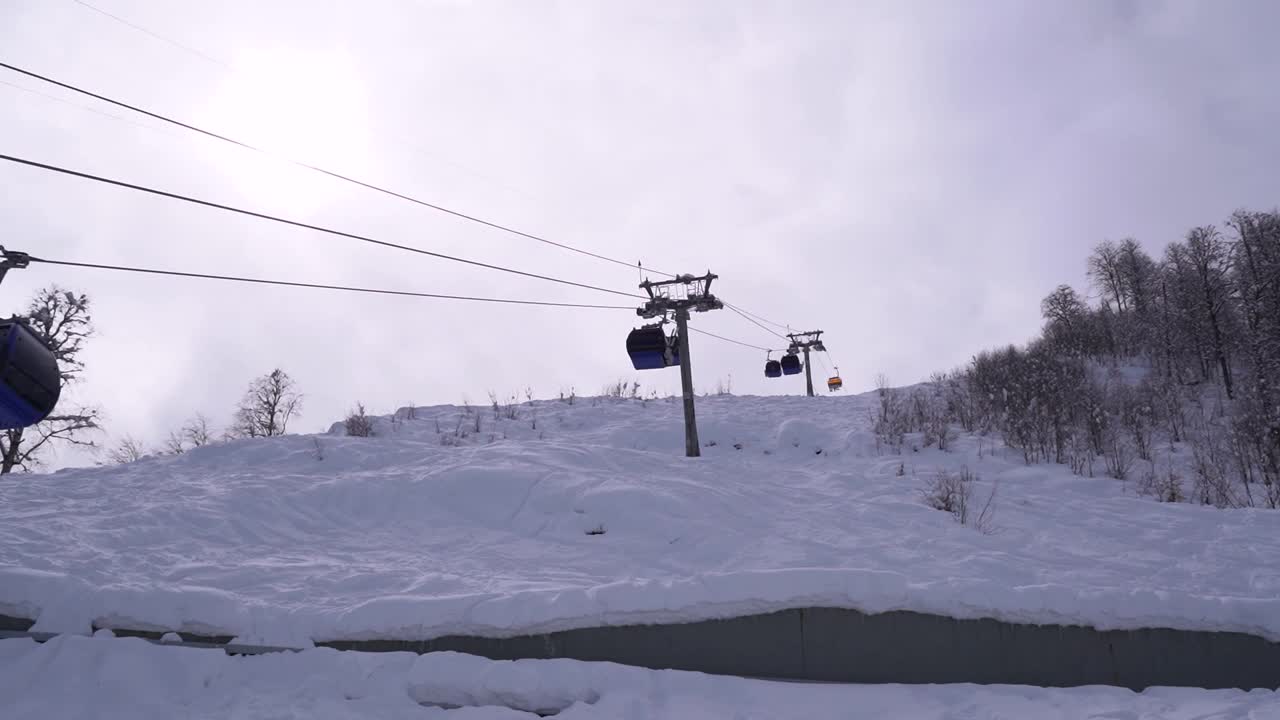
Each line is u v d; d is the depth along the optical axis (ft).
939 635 17.47
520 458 37.83
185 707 15.58
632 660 17.66
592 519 29.04
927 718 15.06
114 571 22.26
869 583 17.92
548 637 17.85
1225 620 17.06
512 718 15.62
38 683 16.15
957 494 33.47
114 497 32.37
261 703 15.79
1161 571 23.40
